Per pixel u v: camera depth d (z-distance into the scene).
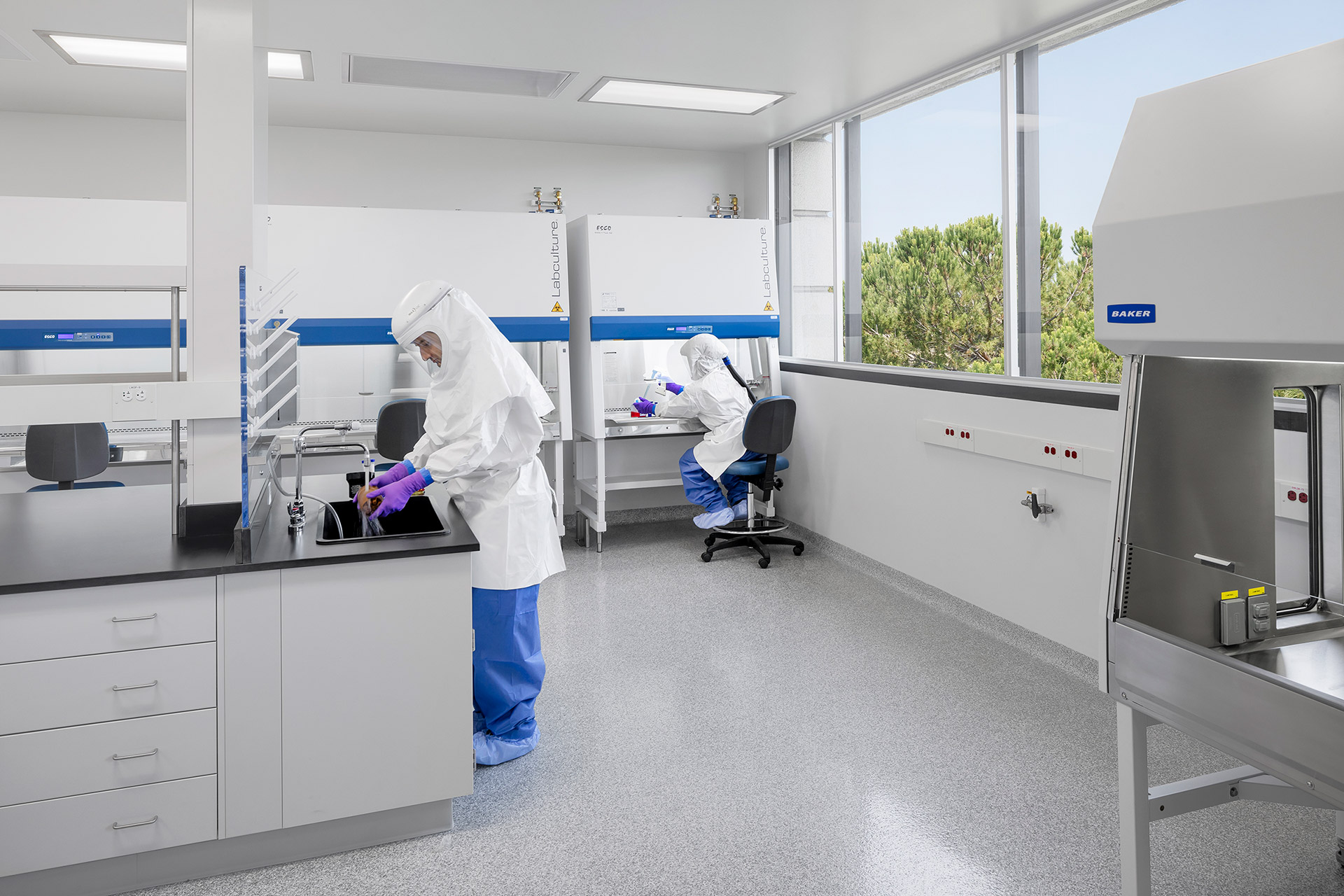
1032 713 2.79
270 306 2.41
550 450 5.25
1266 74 1.24
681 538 5.19
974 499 3.62
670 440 5.61
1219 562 1.65
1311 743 1.24
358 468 4.35
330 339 4.27
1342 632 1.75
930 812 2.22
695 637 3.52
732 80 3.92
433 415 2.41
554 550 2.56
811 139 4.93
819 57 3.61
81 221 3.91
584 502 5.12
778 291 5.41
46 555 1.93
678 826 2.17
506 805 2.28
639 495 5.60
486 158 5.05
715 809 2.25
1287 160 1.18
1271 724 1.29
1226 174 1.27
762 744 2.60
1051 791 2.31
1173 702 1.46
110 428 4.28
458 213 4.54
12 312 3.81
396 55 3.51
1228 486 1.64
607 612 3.83
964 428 3.60
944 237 3.90
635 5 3.00
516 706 2.53
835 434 4.64
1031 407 3.26
